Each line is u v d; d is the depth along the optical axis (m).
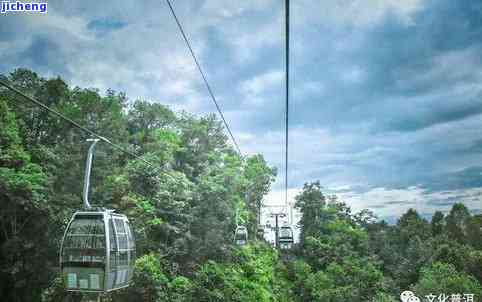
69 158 34.91
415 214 97.38
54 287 28.02
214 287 36.19
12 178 28.25
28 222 29.41
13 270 27.14
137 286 28.89
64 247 13.70
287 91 10.90
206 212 40.41
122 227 14.78
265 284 49.94
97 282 13.45
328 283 61.03
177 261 37.47
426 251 69.69
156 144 43.94
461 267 64.69
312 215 83.38
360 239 76.81
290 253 76.88
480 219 87.88
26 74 39.62
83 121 39.22
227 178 43.38
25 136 36.22
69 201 31.31
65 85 40.84
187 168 46.50
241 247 50.28
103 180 36.75
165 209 37.09
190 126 49.91
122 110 51.03
